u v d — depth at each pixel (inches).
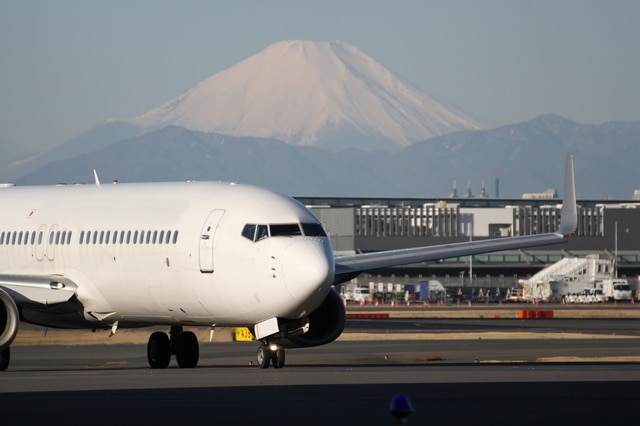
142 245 3752.5
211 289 3587.6
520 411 2389.3
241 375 3297.2
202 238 3602.4
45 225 4065.0
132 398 2655.0
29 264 4092.0
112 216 3892.7
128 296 3821.4
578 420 2258.9
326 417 2304.4
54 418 2313.0
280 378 3166.8
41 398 2667.3
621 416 2314.2
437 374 3284.9
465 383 2979.8
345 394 2719.0
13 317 3629.4
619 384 2940.5
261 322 3540.8
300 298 3422.7
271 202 3595.0
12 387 2940.5
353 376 3225.9
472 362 4128.9
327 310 3789.4
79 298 3929.6
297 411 2394.2
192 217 3671.3
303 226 3535.9
